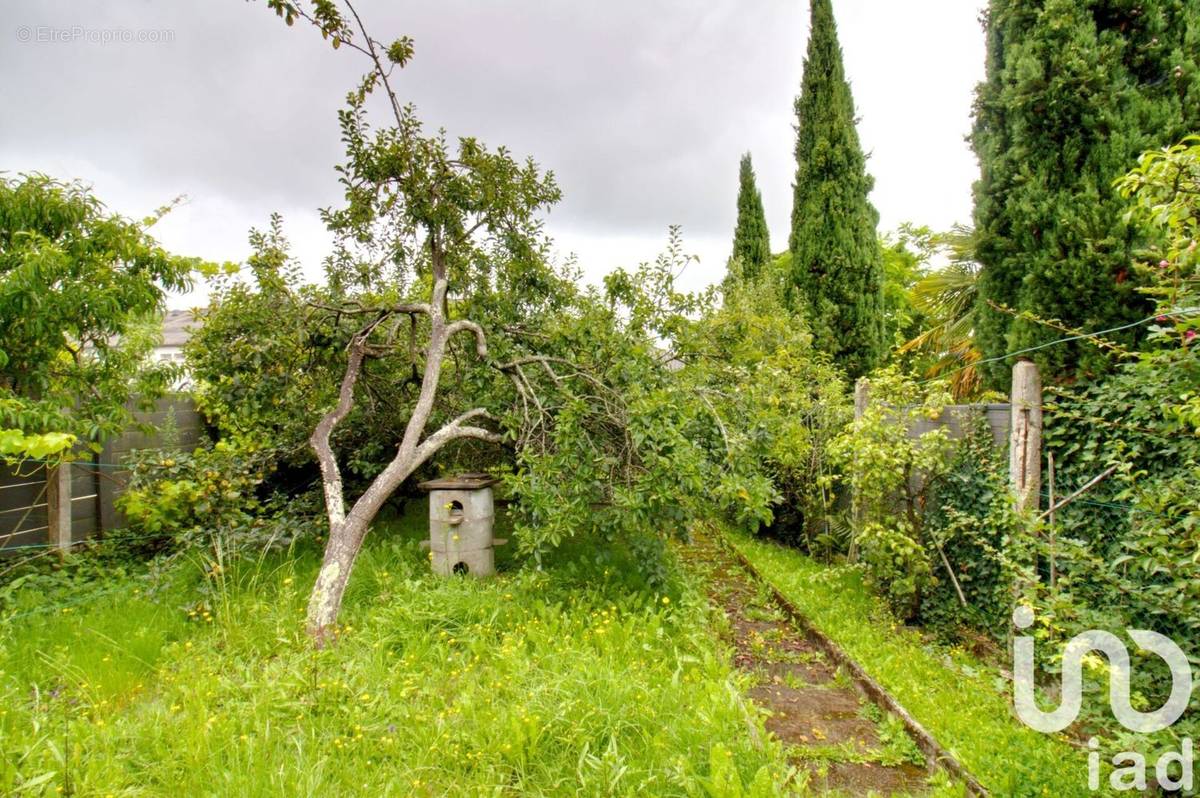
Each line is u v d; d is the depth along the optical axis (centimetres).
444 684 287
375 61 436
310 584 411
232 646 318
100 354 439
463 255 553
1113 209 316
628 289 520
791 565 572
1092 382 303
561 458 409
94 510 481
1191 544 203
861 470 436
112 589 381
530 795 211
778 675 347
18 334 367
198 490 429
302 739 233
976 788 223
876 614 423
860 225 954
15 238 371
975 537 365
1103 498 300
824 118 979
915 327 1319
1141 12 329
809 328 881
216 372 505
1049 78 349
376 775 217
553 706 252
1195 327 211
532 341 543
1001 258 385
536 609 371
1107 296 317
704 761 227
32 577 382
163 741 230
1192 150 195
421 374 577
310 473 609
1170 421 245
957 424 415
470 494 460
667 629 373
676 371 520
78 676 277
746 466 422
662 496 384
